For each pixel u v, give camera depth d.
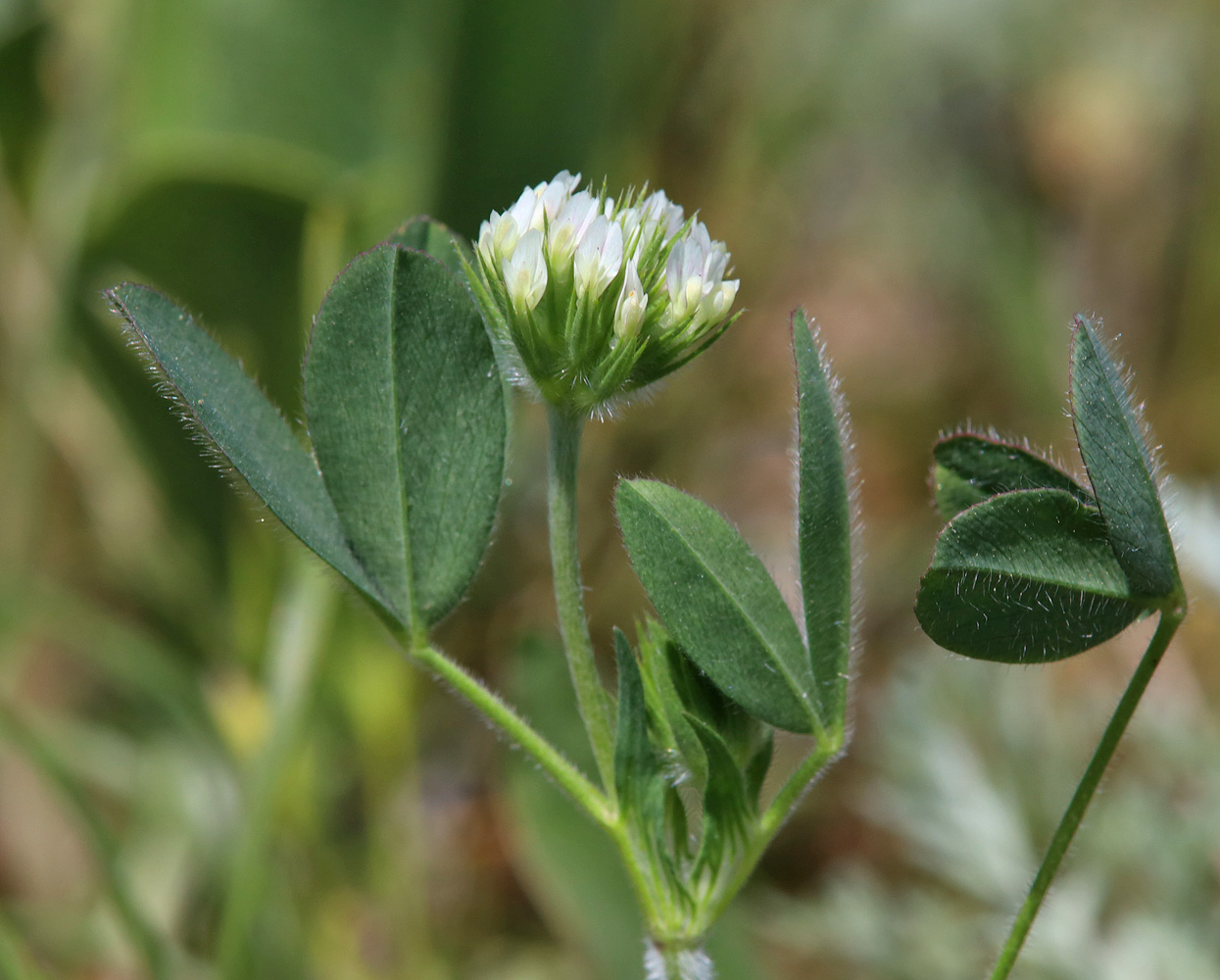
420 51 0.38
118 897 0.31
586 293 0.24
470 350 0.25
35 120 0.44
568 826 0.34
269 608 0.41
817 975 0.39
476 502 0.25
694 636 0.24
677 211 0.25
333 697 0.39
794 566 0.25
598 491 0.46
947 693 0.39
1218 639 0.44
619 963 0.33
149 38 0.40
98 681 0.46
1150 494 0.24
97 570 0.47
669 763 0.25
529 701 0.35
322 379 0.25
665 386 0.25
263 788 0.32
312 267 0.39
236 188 0.37
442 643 0.44
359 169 0.39
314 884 0.39
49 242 0.43
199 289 0.38
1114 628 0.24
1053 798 0.37
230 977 0.32
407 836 0.41
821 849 0.43
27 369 0.44
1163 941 0.33
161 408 0.40
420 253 0.25
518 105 0.39
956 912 0.38
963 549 0.24
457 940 0.41
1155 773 0.39
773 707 0.24
